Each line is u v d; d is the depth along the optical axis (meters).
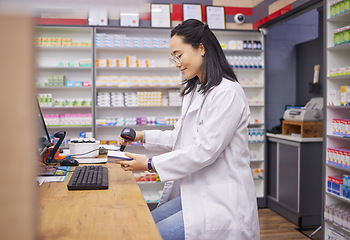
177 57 1.49
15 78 0.39
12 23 0.38
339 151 2.83
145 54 4.61
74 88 4.49
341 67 3.00
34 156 0.41
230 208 1.34
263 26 4.48
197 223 1.30
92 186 1.37
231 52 4.77
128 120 4.38
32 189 0.41
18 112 0.39
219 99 1.37
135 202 1.17
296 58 5.00
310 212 3.70
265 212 4.27
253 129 4.55
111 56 4.55
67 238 0.82
